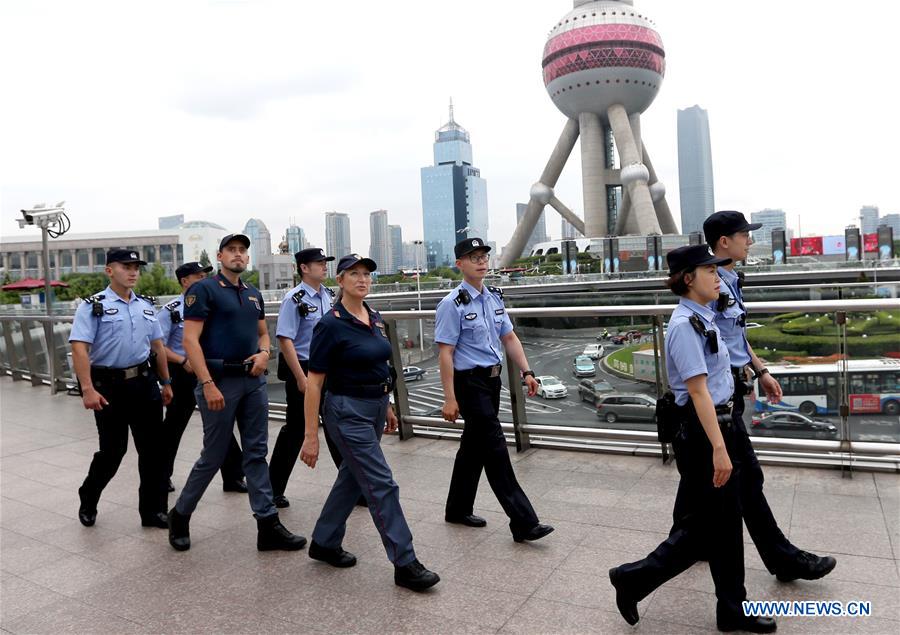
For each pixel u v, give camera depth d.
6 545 4.29
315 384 3.54
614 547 3.75
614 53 126.00
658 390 5.22
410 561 3.41
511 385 5.76
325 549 3.72
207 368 3.96
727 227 3.44
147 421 4.57
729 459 2.76
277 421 7.56
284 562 3.83
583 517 4.20
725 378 2.92
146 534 4.42
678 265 2.89
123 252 4.58
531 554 3.73
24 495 5.38
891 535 3.64
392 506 3.46
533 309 5.68
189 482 4.04
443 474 5.31
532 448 5.86
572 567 3.53
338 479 3.72
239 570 3.74
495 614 3.09
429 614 3.12
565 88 130.00
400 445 6.23
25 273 126.88
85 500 4.62
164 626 3.13
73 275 85.38
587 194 131.00
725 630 2.83
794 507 4.10
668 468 5.08
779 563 3.14
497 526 4.21
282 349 4.74
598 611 3.06
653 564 2.83
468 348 4.04
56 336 10.27
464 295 4.05
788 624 2.86
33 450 6.89
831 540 3.61
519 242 130.25
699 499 2.81
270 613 3.21
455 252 4.12
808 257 91.25
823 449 4.70
